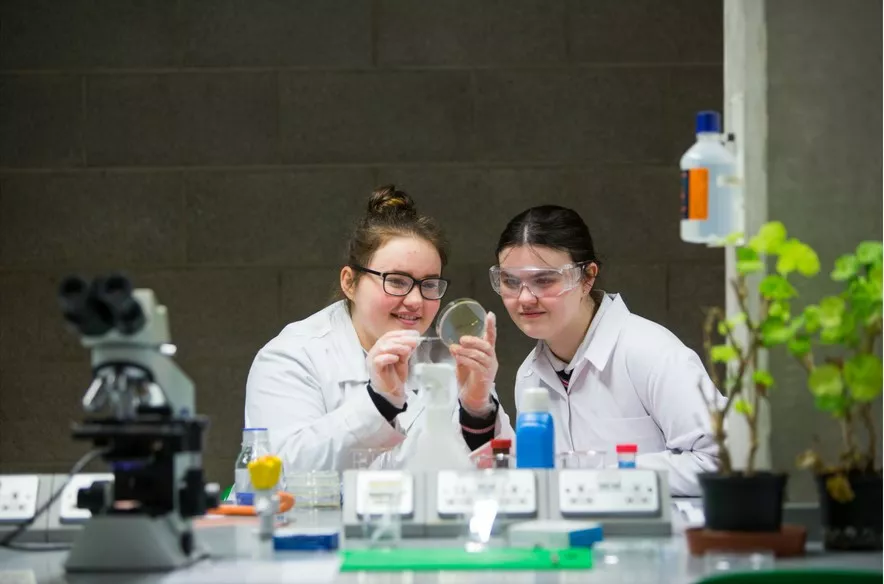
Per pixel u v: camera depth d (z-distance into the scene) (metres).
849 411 2.35
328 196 5.49
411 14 5.46
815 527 2.49
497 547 2.36
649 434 3.77
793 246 2.33
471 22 5.46
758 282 2.66
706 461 3.35
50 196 5.49
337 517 2.87
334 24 5.46
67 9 5.46
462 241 5.48
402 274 3.65
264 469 2.69
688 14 5.45
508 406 5.48
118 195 5.49
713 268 5.48
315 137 5.48
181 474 2.29
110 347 2.18
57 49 5.46
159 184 5.49
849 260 2.35
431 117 5.48
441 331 3.31
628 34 5.45
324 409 3.75
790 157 2.68
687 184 2.73
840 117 2.68
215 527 2.42
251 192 5.50
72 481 2.60
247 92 5.48
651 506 2.49
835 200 2.67
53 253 5.50
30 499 2.60
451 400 2.72
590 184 5.48
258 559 2.30
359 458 3.24
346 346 3.81
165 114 5.48
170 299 5.51
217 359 5.51
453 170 5.48
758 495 2.28
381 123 5.48
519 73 5.46
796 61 2.68
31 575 2.18
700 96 5.45
